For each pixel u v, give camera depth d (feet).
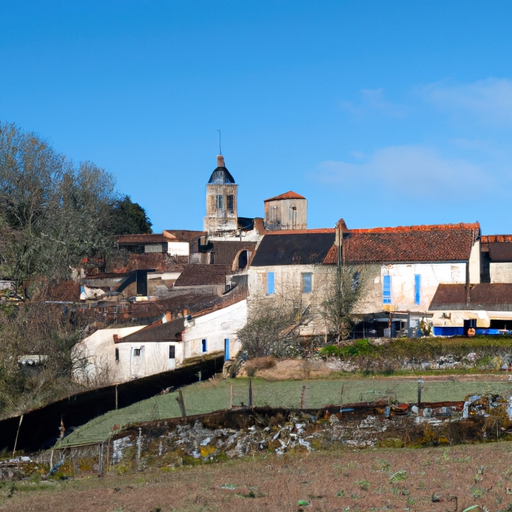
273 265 203.00
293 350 167.02
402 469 89.04
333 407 107.86
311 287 198.90
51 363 166.40
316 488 82.94
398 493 78.89
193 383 157.17
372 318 190.70
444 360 152.56
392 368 152.87
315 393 134.62
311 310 191.21
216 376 162.61
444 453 94.63
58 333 172.45
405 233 205.57
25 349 167.02
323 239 209.46
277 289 200.85
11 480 101.96
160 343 181.06
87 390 143.95
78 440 118.32
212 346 183.01
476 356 152.15
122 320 205.77
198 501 80.48
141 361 182.50
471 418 104.01
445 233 202.39
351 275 189.06
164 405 135.74
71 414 135.64
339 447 103.76
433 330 180.86
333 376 153.07
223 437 106.22
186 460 103.65
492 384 134.62
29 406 145.59
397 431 104.37
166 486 89.92
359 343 158.51
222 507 77.20
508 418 103.86
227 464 100.73
